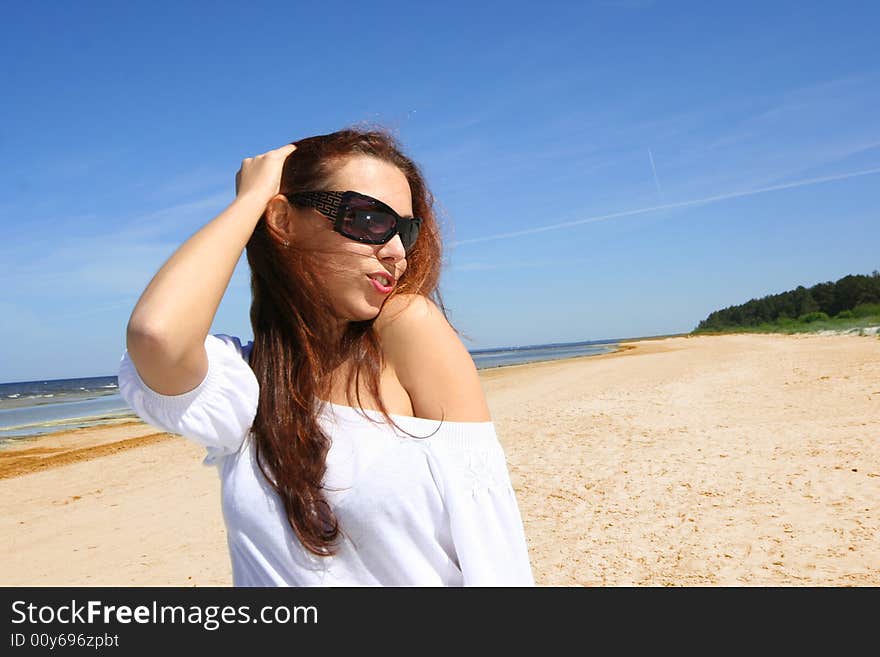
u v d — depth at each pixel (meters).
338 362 1.30
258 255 1.35
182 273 1.12
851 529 5.48
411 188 1.45
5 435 22.00
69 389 84.12
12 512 9.84
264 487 1.26
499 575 1.23
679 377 20.30
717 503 6.58
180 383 1.16
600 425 11.96
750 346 42.91
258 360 1.31
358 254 1.28
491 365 60.66
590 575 5.02
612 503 6.94
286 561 1.24
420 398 1.30
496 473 1.28
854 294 103.75
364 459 1.23
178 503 9.32
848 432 9.25
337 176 1.31
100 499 10.21
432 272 1.47
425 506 1.23
